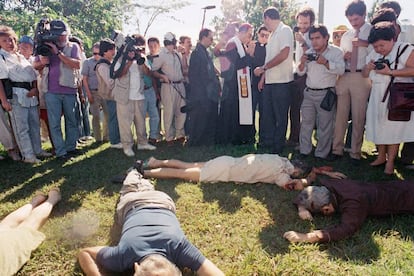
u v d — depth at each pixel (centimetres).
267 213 390
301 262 301
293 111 643
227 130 659
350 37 532
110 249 276
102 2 1691
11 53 554
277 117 588
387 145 521
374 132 478
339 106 543
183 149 634
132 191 368
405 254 314
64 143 602
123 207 338
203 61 617
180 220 375
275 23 561
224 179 466
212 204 409
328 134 560
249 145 652
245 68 614
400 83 438
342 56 518
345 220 343
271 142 622
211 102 641
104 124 707
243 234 347
